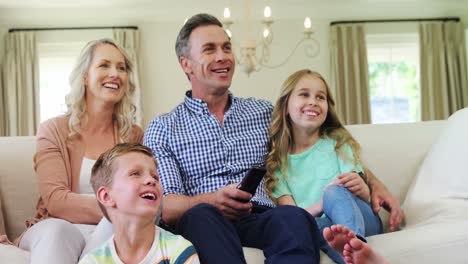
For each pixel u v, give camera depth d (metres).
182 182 1.96
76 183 2.05
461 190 1.94
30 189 2.19
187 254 1.45
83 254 1.60
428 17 7.42
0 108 6.96
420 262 1.62
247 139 2.02
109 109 2.17
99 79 2.11
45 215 1.97
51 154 2.01
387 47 7.45
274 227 1.59
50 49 7.13
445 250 1.64
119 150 1.57
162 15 7.18
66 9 7.05
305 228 1.55
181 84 7.18
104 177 1.55
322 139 2.11
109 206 1.53
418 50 7.37
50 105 7.14
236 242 1.55
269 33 4.94
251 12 7.19
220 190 1.74
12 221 2.15
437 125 2.42
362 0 7.16
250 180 1.70
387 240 1.67
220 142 1.98
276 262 1.50
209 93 2.05
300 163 2.07
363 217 1.80
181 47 2.10
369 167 2.29
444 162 2.05
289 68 7.22
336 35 7.21
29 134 6.94
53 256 1.51
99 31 7.12
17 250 1.62
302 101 2.06
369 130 2.38
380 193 2.00
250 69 4.83
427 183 2.08
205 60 2.02
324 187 2.01
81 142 2.10
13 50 6.99
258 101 2.14
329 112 2.16
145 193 1.50
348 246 1.48
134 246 1.50
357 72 7.20
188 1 7.03
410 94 7.50
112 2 6.97
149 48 7.19
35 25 7.10
